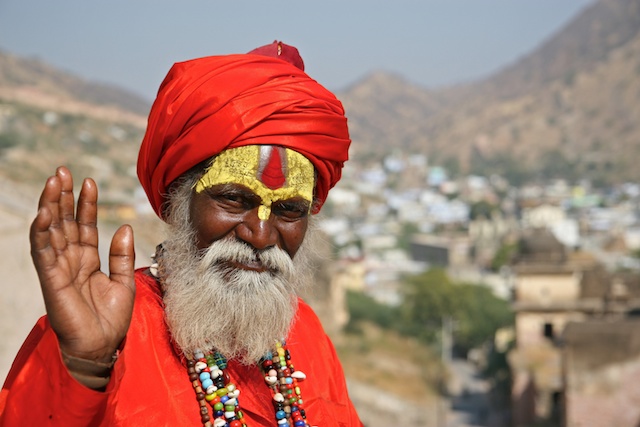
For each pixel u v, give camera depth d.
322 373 2.52
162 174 2.23
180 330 2.14
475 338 49.75
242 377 2.28
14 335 13.59
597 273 28.03
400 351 42.03
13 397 1.71
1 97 142.38
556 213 116.38
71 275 1.70
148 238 18.23
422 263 97.12
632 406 18.09
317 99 2.22
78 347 1.66
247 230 2.15
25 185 48.84
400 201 163.00
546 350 27.02
